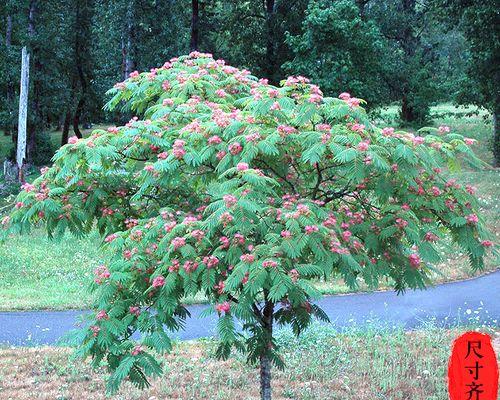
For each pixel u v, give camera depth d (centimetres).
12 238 1900
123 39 2716
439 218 623
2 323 1237
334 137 534
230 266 535
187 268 522
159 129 611
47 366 949
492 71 2591
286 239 495
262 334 625
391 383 870
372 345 1038
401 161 547
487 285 1516
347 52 2670
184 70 739
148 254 569
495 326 1164
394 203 599
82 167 608
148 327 543
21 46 3056
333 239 514
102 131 620
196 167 586
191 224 529
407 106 3612
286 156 587
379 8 3444
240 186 546
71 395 834
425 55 4047
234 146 545
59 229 604
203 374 915
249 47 3216
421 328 1157
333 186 644
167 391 848
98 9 2861
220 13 3359
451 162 621
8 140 4103
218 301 537
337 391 848
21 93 2564
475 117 4072
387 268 590
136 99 738
